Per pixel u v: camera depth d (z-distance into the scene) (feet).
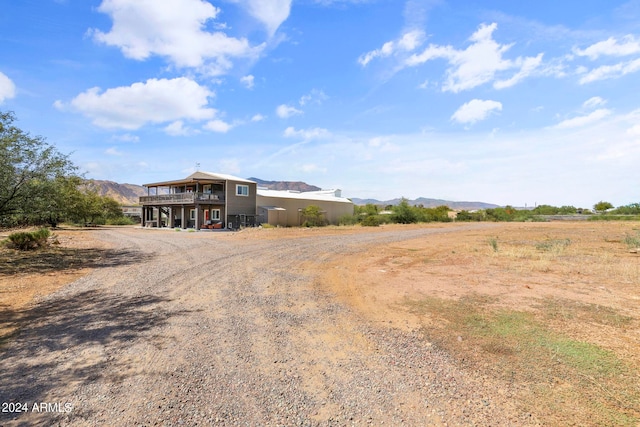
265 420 8.00
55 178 37.04
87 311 16.67
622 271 22.86
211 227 91.15
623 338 11.93
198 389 9.41
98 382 9.79
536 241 45.60
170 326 14.56
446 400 8.65
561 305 15.88
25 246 39.55
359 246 44.70
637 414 7.72
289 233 66.18
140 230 87.20
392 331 13.78
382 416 8.09
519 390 8.93
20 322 15.02
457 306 16.48
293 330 14.14
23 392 9.25
